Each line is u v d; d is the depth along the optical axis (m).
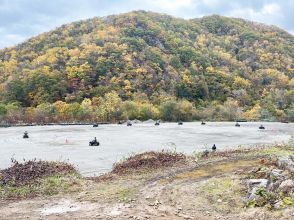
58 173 16.95
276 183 12.39
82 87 119.75
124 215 11.56
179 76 135.62
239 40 199.25
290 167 14.69
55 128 77.00
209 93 133.25
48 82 117.31
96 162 26.36
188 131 64.31
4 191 14.57
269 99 128.38
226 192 13.16
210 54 168.12
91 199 13.41
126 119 103.38
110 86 120.06
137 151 33.59
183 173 17.16
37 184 15.33
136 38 159.50
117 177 17.08
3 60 155.38
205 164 19.33
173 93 125.88
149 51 145.62
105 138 49.47
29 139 49.19
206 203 12.38
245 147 32.56
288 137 50.41
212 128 74.25
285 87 144.00
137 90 121.19
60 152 33.81
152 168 18.73
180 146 38.09
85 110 102.81
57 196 13.98
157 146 38.41
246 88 138.50
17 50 162.88
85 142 44.03
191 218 11.14
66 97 114.75
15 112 99.88
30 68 134.38
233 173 16.08
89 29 175.62
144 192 14.06
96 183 15.91
